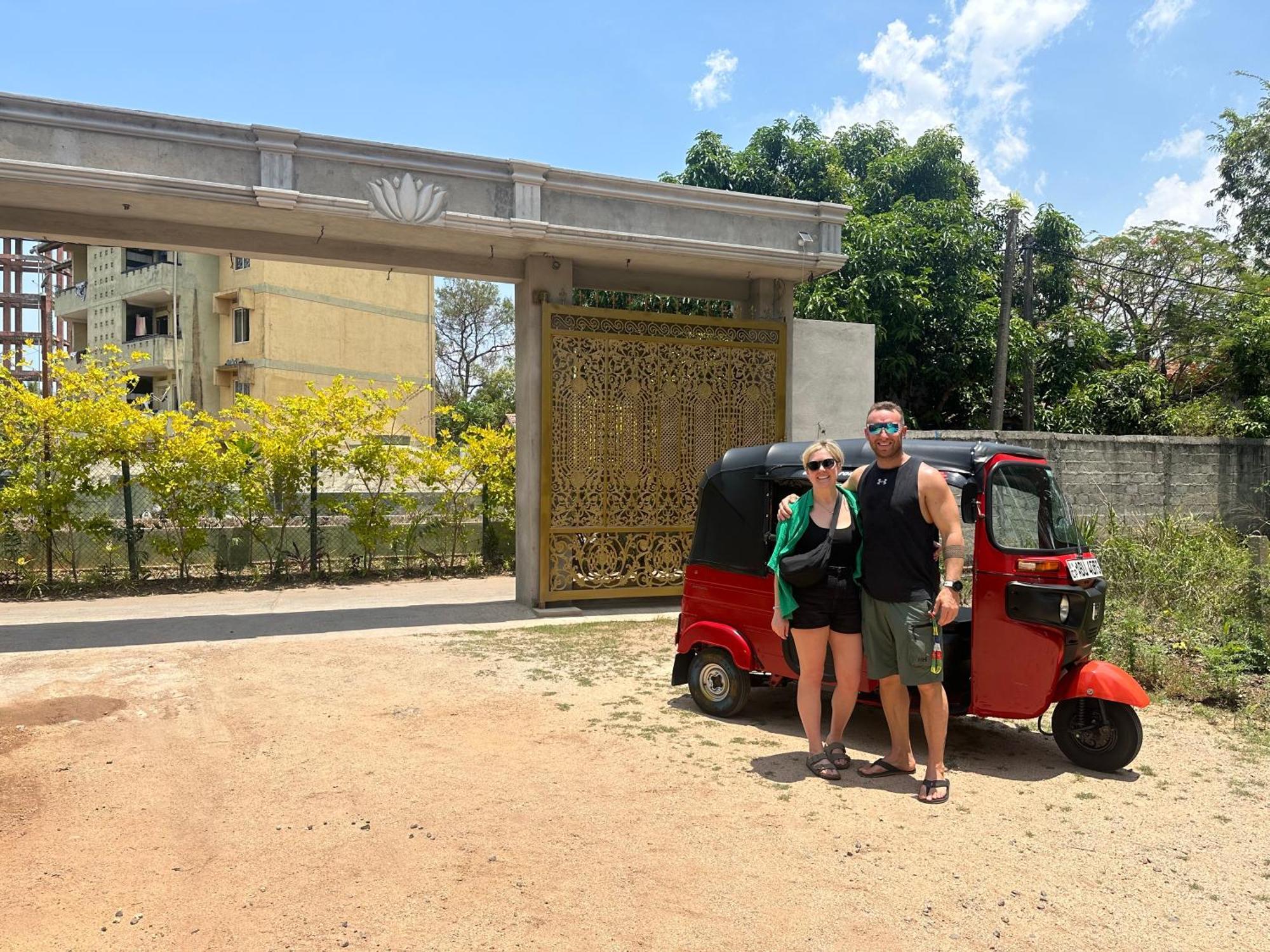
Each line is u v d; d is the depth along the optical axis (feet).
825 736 17.40
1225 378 57.36
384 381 105.09
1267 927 10.14
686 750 16.24
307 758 15.61
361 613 30.53
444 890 10.80
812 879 11.17
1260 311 54.70
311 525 38.55
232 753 15.87
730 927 10.01
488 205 28.43
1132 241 68.33
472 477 42.16
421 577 40.24
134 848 12.00
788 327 34.17
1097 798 14.07
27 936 9.70
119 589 35.40
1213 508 41.91
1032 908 10.52
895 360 52.16
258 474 37.52
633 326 31.99
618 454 31.76
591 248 29.86
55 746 16.16
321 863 11.55
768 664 17.57
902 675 14.11
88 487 34.81
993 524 15.24
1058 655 14.73
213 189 25.02
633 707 19.10
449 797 13.85
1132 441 39.75
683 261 31.65
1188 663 21.61
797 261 32.27
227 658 23.35
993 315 54.85
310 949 9.46
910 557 14.03
